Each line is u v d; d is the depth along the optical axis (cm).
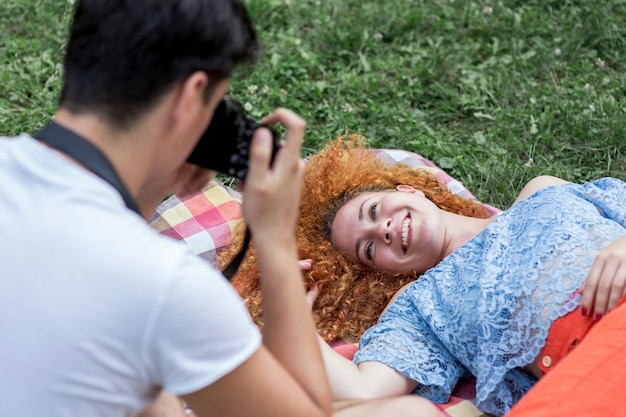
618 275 221
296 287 161
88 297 132
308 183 321
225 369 140
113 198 138
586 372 197
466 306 255
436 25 492
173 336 135
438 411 215
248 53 154
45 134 142
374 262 298
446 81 452
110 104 138
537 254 245
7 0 493
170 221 329
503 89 440
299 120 157
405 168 337
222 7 144
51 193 136
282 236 160
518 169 378
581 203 259
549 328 234
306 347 160
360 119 418
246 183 158
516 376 250
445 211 311
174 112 143
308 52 467
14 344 133
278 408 147
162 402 192
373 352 257
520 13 494
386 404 213
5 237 133
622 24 475
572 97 429
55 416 137
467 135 412
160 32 137
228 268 181
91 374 135
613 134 391
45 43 466
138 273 133
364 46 477
